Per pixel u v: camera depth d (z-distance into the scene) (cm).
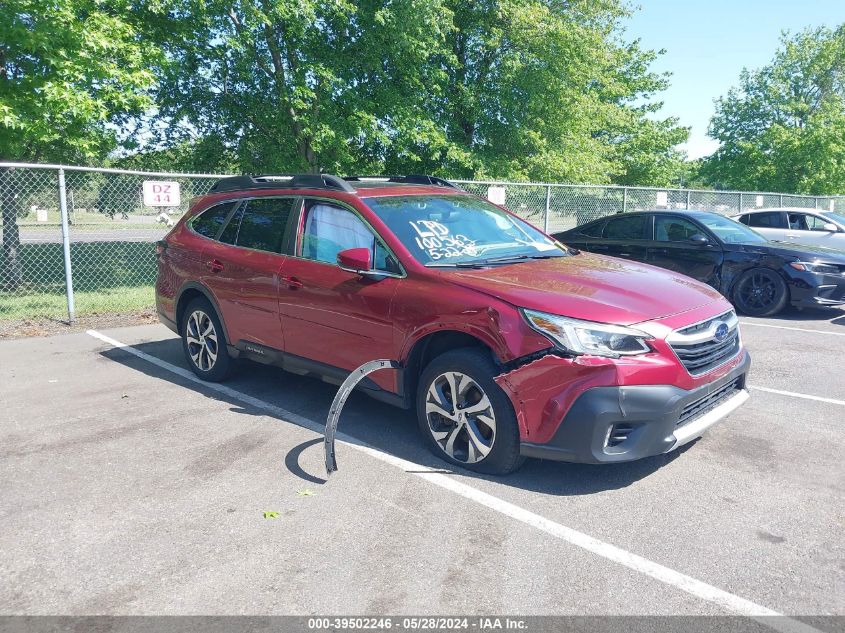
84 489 371
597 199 1595
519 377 354
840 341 769
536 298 363
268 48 1333
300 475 389
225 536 320
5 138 1001
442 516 338
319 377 480
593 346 340
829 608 263
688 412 368
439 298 390
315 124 1280
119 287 1216
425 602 267
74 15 954
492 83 1733
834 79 3475
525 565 294
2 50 1012
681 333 360
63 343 748
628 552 305
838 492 366
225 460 411
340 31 1353
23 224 1202
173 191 915
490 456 375
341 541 314
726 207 1989
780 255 920
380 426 471
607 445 346
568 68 1733
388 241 430
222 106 1400
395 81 1475
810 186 3173
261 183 547
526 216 1466
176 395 547
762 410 509
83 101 933
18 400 534
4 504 354
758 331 833
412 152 1518
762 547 309
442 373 391
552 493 364
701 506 350
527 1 1655
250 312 516
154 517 338
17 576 288
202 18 1189
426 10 1300
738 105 3553
